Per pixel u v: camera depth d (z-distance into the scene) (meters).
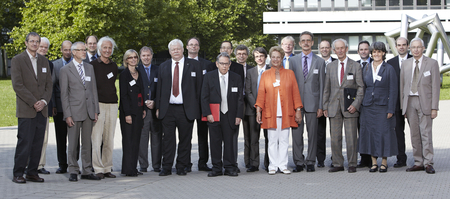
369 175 6.74
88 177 6.62
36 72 6.39
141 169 7.64
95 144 6.71
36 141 6.44
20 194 5.45
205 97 6.96
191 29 39.09
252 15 40.50
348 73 7.21
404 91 7.18
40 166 7.18
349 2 41.53
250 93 7.50
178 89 7.02
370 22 41.25
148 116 7.55
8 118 17.12
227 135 6.98
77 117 6.51
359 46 7.90
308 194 5.38
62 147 7.30
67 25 33.09
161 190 5.71
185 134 7.08
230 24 37.56
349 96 7.12
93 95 6.69
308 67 7.43
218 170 6.93
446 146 9.61
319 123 7.80
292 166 7.91
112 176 6.86
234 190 5.69
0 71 52.19
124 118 6.97
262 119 7.16
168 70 7.06
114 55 33.84
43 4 34.22
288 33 41.91
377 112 7.04
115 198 5.23
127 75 6.97
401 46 7.57
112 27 34.22
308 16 41.59
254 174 7.11
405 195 5.22
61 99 6.52
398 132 7.54
